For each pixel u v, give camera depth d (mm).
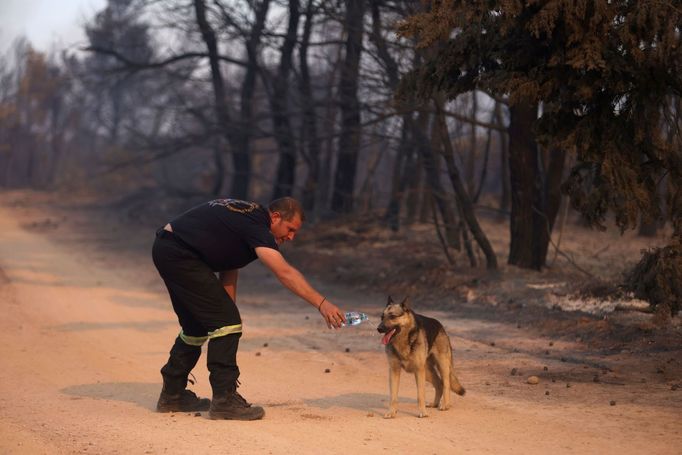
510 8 9469
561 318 13070
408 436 6434
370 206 30672
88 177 56312
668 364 9703
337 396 8586
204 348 12492
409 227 27547
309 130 28188
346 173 29688
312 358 11281
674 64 9438
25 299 17203
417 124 19156
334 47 27062
